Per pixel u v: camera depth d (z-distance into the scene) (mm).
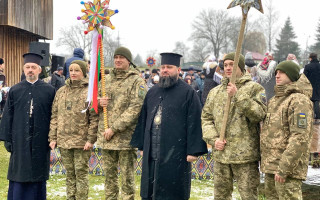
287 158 3180
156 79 10008
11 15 13336
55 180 6074
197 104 3881
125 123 4172
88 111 4500
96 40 4367
